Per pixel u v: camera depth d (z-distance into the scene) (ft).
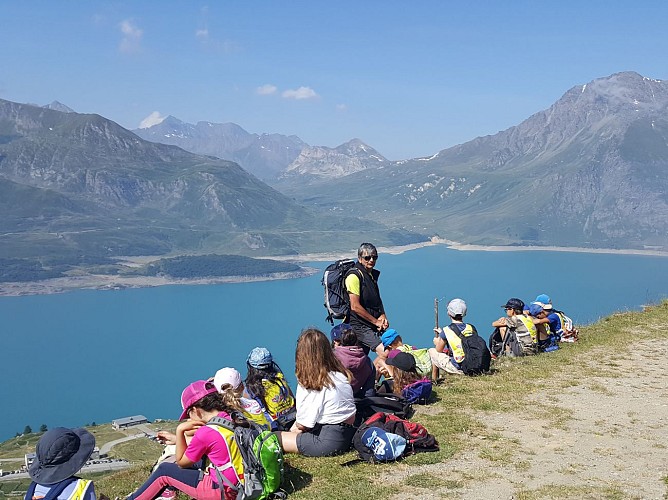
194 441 10.73
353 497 11.39
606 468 12.62
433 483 11.96
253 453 10.82
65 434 9.84
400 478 12.33
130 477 17.53
